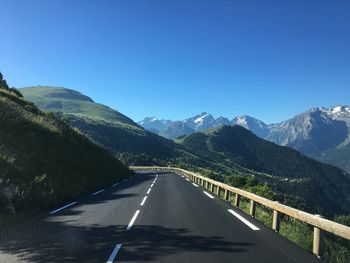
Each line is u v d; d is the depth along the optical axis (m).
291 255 8.60
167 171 85.25
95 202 19.67
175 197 22.44
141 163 143.25
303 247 9.91
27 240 10.31
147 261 8.11
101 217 14.40
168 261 8.12
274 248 9.27
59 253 8.83
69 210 16.48
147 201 20.12
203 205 18.31
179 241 10.08
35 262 8.06
